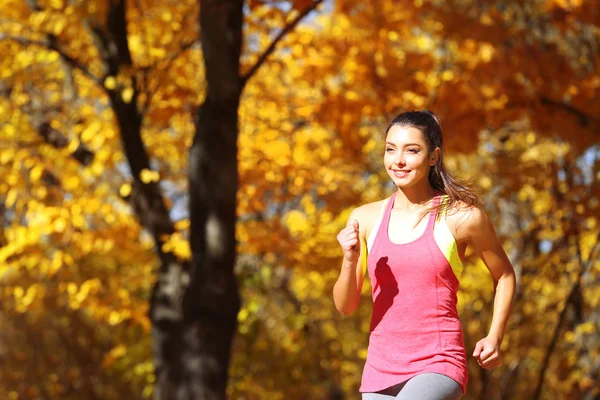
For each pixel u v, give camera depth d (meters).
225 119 12.51
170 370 13.88
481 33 13.98
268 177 16.53
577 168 16.77
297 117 17.98
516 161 16.48
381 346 4.91
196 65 17.41
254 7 12.93
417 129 5.04
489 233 4.96
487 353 4.88
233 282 12.82
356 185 19.20
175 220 16.05
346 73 16.23
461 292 20.75
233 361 25.25
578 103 13.98
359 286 5.26
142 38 16.34
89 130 13.88
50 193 15.62
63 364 30.88
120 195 15.12
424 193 5.11
